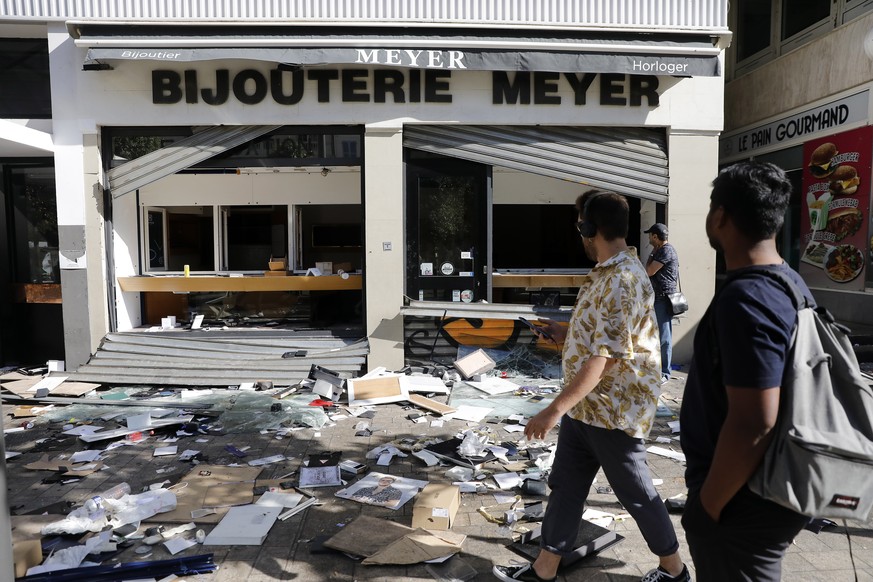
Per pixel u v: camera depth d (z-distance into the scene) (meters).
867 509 1.57
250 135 7.35
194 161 7.38
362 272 7.77
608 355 2.55
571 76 7.36
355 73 7.24
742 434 1.61
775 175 1.78
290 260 9.15
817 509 1.57
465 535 3.44
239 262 9.23
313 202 9.05
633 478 2.71
